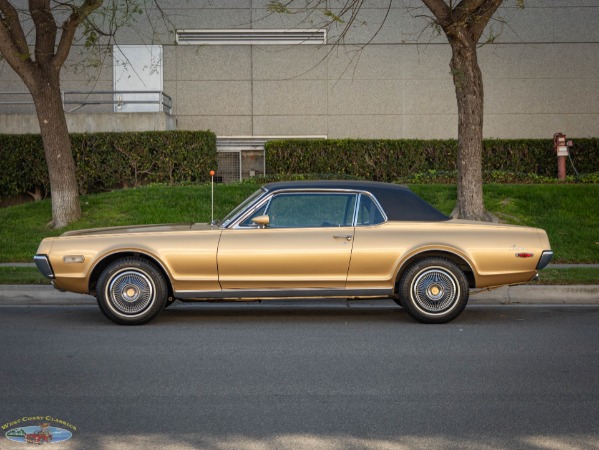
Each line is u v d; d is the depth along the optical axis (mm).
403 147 22406
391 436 5348
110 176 21125
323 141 22312
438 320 9398
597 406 6039
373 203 9453
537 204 17125
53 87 15984
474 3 14070
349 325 9398
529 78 24688
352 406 6039
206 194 18031
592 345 8211
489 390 6477
